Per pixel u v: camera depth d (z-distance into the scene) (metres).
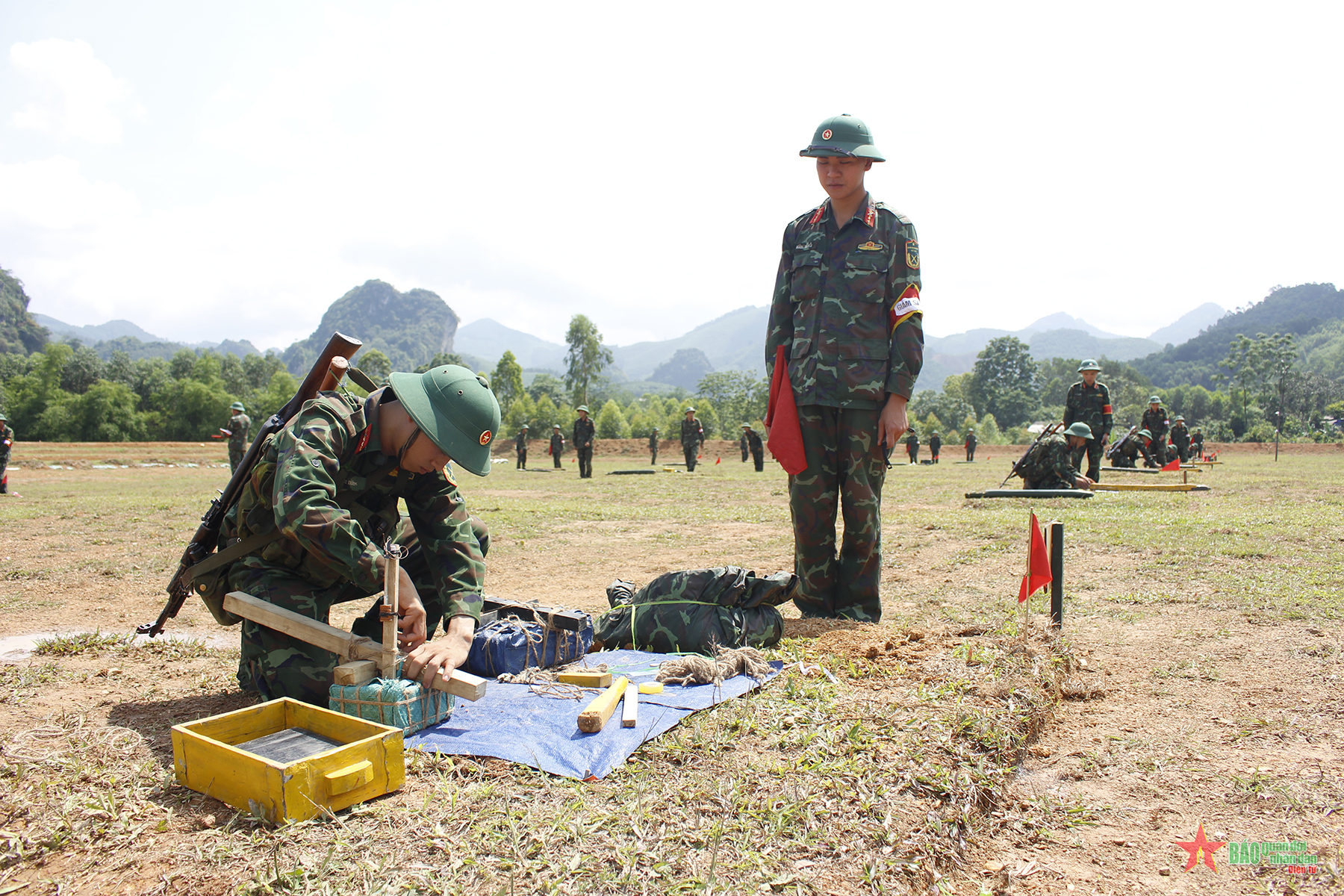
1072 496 12.60
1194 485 13.68
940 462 40.62
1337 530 8.24
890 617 5.15
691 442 29.28
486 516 11.90
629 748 2.74
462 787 2.51
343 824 2.27
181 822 2.31
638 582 6.68
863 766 2.62
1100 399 15.95
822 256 4.96
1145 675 3.97
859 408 4.85
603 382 93.31
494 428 3.21
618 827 2.23
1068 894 2.24
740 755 2.74
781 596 4.25
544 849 2.12
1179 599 5.42
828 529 5.07
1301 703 3.51
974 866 2.38
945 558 7.44
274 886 1.97
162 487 21.09
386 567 2.84
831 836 2.24
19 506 13.88
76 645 4.49
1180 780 2.89
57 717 3.25
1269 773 2.89
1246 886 2.27
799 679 3.52
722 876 2.03
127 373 73.12
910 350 4.75
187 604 5.96
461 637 3.07
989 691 3.34
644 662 3.83
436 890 1.94
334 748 2.49
